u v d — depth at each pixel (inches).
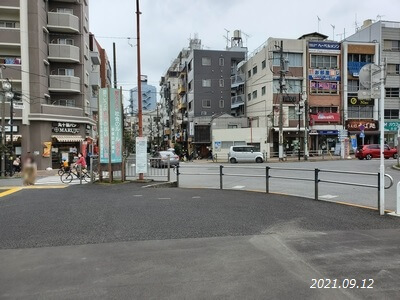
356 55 1656.0
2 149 751.7
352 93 1636.3
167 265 168.1
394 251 187.8
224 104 2048.5
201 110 2025.1
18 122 1035.3
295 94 1600.6
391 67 1656.0
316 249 191.2
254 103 1781.5
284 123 1574.8
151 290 140.5
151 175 581.6
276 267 164.6
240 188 511.2
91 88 1530.5
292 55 1603.1
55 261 174.9
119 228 240.5
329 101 1622.8
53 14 1162.6
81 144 1077.8
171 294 136.8
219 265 167.6
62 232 231.1
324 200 360.8
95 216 281.3
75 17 1202.6
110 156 551.8
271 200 359.6
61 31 1202.0
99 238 216.2
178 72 2711.6
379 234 221.5
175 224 250.7
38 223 257.8
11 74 1037.2
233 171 810.2
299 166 972.6
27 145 1040.2
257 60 1739.7
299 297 134.3
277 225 246.5
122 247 197.3
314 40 1626.5
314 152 1604.3
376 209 306.5
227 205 328.8
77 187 501.7
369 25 1727.4
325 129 1594.5
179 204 334.6
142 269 163.0
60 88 1167.6
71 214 290.5
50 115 1077.1
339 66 1630.2
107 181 560.1
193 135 1905.8
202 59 2036.2
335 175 682.8
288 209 307.6
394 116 1662.2
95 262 173.0
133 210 305.1
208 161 1605.6
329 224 249.4
